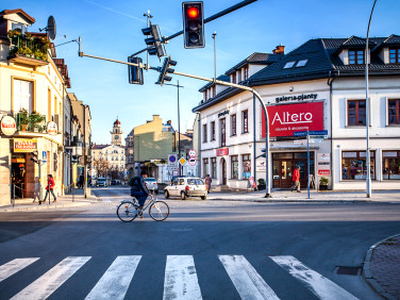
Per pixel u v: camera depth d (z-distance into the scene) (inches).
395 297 190.5
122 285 220.4
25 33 895.1
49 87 1019.3
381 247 308.3
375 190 1012.5
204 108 1545.3
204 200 920.9
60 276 241.4
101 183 2918.3
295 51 1202.6
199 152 1622.8
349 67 1023.6
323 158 1029.8
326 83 1032.2
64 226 475.8
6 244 360.5
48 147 1000.9
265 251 311.1
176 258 288.8
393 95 1018.1
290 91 1072.8
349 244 335.9
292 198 830.5
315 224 449.4
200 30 351.6
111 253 310.5
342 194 909.2
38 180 918.4
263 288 213.6
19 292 208.8
